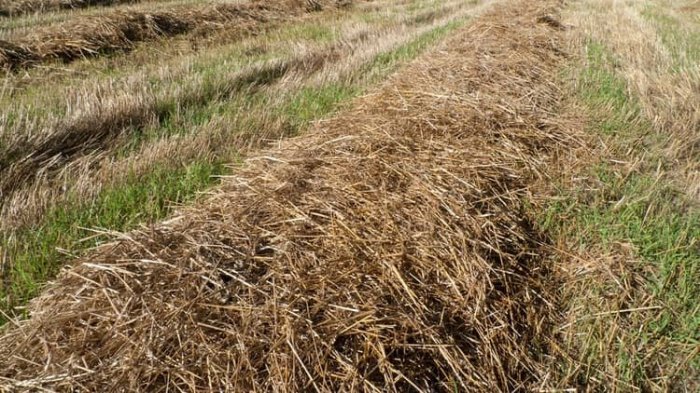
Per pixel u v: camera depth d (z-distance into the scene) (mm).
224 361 1837
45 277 2506
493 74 5148
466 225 2715
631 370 2172
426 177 3018
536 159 3664
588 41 7523
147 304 2002
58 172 3418
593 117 4598
